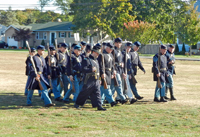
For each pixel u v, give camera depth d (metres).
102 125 9.30
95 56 11.37
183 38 59.75
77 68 12.62
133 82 13.23
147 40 53.81
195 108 11.84
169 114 10.84
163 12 63.34
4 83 18.66
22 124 9.19
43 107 11.82
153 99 14.00
